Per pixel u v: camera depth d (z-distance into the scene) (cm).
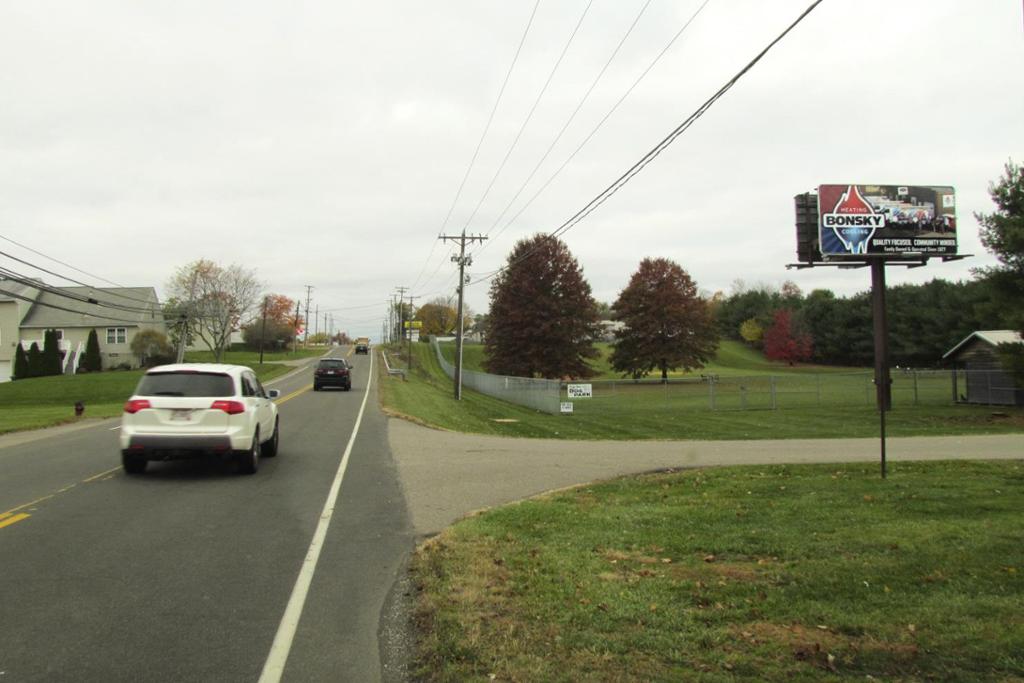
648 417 3378
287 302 11962
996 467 1305
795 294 14300
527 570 641
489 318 6362
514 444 1816
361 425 2209
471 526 820
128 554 700
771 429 2723
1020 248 3006
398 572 655
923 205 3675
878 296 3666
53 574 631
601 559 680
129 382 4962
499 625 500
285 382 5284
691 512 903
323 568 663
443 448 1673
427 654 456
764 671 423
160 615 533
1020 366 3094
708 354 6938
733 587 582
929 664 428
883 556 665
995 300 3183
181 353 6250
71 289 6944
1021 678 408
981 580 583
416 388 4888
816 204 3728
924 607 521
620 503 981
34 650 465
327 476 1212
